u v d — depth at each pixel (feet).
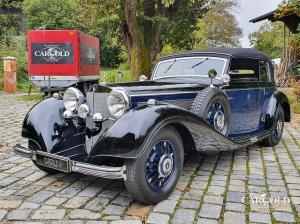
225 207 11.55
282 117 20.79
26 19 98.32
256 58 18.62
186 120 12.27
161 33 54.49
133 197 11.58
